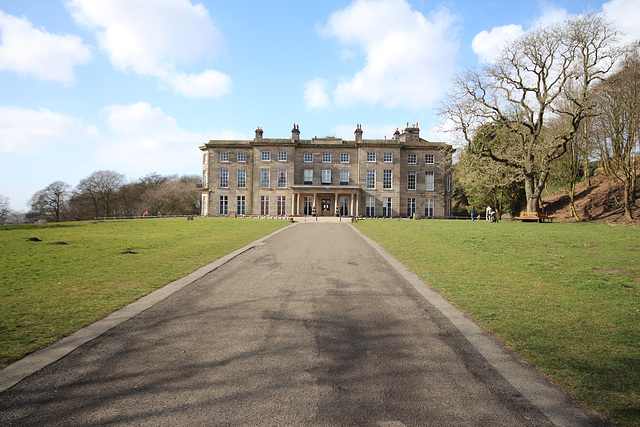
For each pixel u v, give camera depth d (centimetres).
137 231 2395
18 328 560
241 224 3231
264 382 403
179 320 612
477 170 3519
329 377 416
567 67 2934
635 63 2748
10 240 1773
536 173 3431
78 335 538
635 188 3244
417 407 356
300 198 5669
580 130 3338
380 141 5591
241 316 635
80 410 351
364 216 5556
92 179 7350
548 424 327
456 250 1401
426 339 529
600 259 1124
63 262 1137
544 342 500
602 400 358
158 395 378
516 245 1502
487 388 391
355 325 591
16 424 328
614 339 503
